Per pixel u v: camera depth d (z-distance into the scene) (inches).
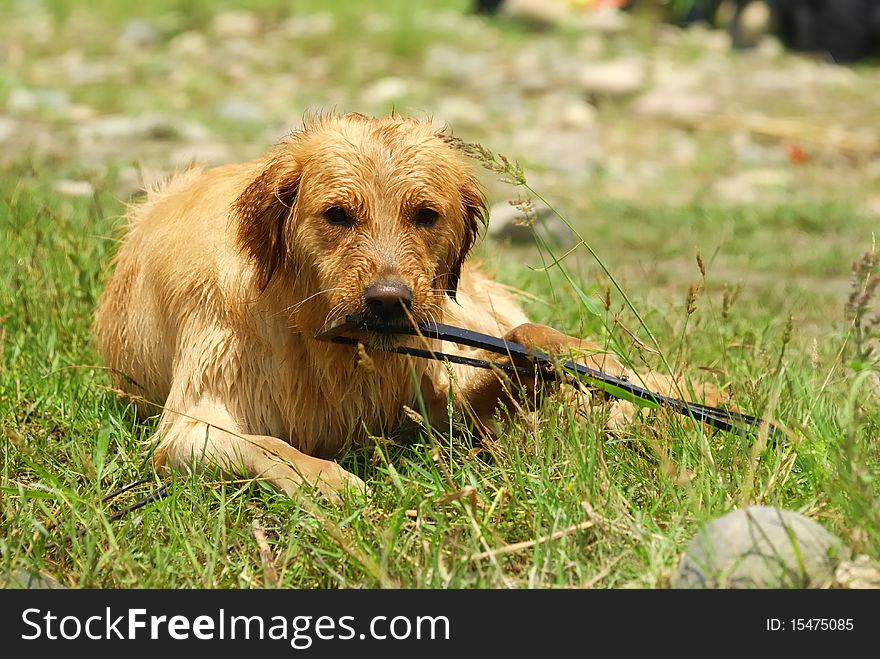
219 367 369.1
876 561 263.9
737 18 1695.4
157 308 397.7
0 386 414.9
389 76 1419.8
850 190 990.4
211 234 381.7
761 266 733.9
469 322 410.9
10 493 339.3
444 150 358.3
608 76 1358.3
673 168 1066.1
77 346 459.8
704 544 267.7
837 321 562.6
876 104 1350.9
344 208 337.7
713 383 417.4
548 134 1154.7
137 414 416.2
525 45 1620.3
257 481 343.0
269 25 1722.4
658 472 324.2
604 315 501.4
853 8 1589.6
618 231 816.9
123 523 321.7
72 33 1632.6
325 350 357.1
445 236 353.4
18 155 920.3
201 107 1204.5
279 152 362.6
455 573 282.0
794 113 1302.9
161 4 1760.6
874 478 299.3
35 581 286.0
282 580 292.2
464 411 376.5
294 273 354.0
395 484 331.0
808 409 356.8
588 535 301.3
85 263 501.4
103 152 951.0
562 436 333.7
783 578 258.4
